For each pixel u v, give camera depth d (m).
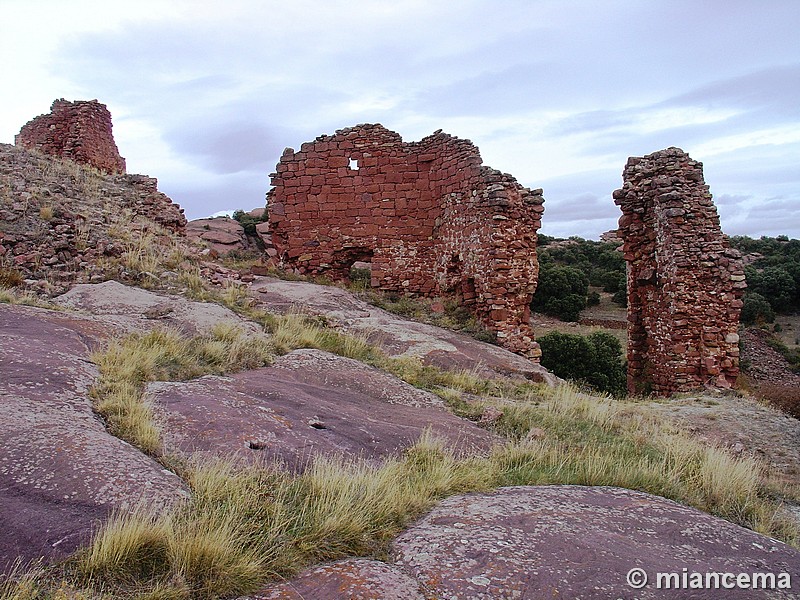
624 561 3.90
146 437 5.03
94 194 16.36
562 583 3.56
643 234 16.14
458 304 17.89
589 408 9.20
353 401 7.74
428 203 19.72
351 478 4.79
